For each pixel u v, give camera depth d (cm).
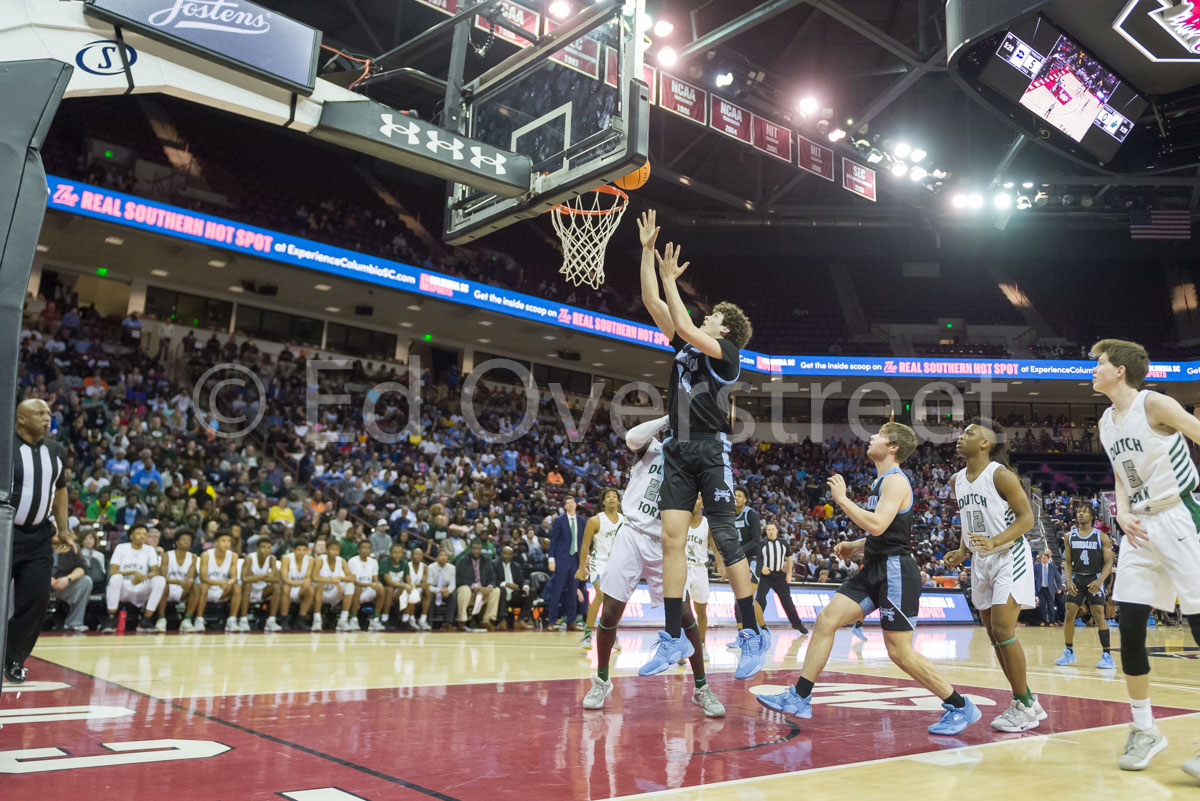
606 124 564
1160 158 1512
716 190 2214
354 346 1973
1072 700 467
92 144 1662
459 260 2053
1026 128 1344
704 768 270
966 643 993
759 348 2519
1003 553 379
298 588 947
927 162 2055
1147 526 298
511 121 650
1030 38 1148
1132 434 307
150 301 1720
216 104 478
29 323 1494
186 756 266
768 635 381
